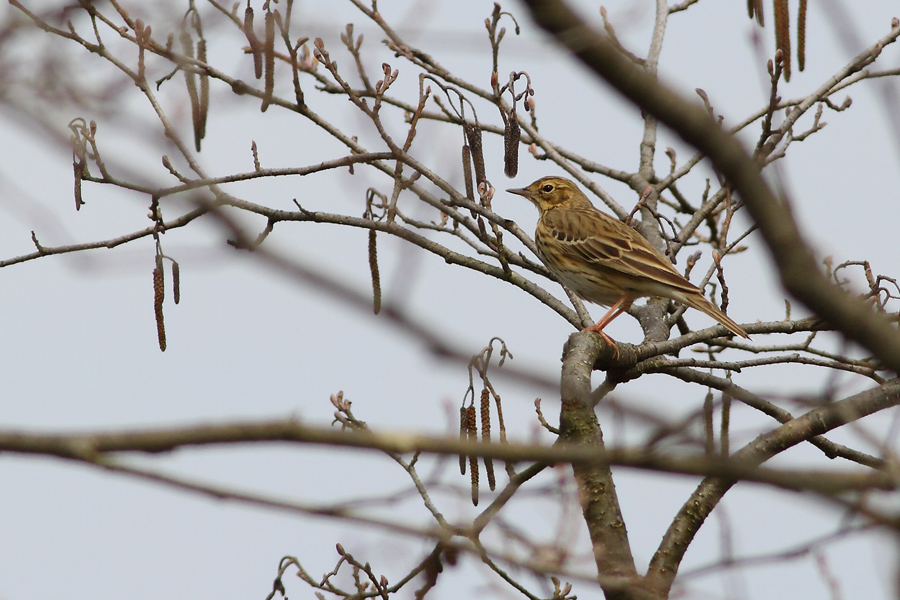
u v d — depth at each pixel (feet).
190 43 37.29
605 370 47.11
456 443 16.33
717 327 50.01
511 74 47.85
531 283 52.37
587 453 15.52
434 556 30.96
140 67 36.29
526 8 13.74
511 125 47.91
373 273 44.68
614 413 15.43
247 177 43.50
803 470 14.87
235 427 16.56
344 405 41.91
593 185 59.93
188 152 39.34
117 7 34.60
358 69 48.88
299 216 46.11
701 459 15.03
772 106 47.85
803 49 43.52
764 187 15.23
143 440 16.57
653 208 60.03
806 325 49.32
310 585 40.09
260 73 41.04
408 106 57.21
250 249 13.75
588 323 54.24
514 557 19.94
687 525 41.81
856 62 56.70
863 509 14.58
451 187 47.80
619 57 14.05
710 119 14.74
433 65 57.67
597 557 32.78
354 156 43.96
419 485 39.24
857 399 43.60
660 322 54.44
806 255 15.53
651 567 41.19
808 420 43.47
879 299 44.04
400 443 16.38
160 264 41.04
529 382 14.55
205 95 38.29
